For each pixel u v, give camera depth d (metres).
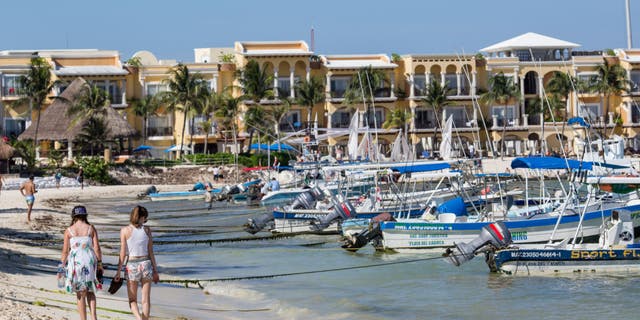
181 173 108.19
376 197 52.62
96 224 61.25
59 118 113.38
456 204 44.56
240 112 121.56
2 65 121.50
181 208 76.25
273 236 47.91
